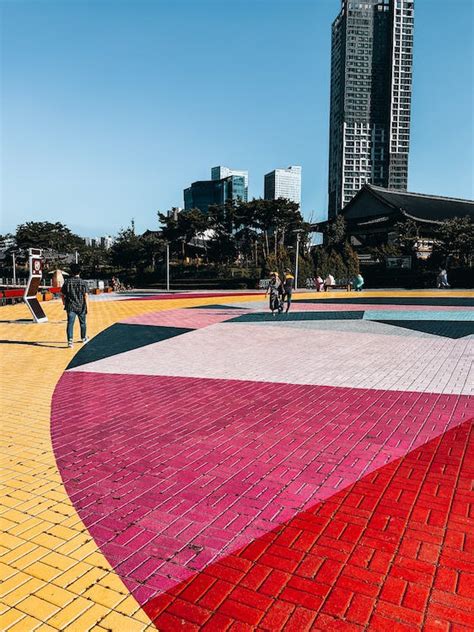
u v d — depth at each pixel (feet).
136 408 19.58
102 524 10.77
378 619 7.78
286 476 13.03
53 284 100.94
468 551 9.51
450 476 12.89
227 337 39.09
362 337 38.17
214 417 18.20
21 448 15.34
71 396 21.63
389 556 9.39
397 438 15.79
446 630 7.52
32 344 36.81
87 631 7.66
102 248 250.98
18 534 10.41
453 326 44.50
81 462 14.17
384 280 153.89
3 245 233.96
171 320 52.60
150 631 7.64
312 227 193.57
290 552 9.59
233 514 11.08
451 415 18.16
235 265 182.09
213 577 8.90
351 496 11.85
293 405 19.65
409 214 170.09
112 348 34.63
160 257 203.10
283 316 55.52
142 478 13.04
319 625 7.68
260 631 7.59
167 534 10.32
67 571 9.16
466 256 148.56
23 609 8.16
